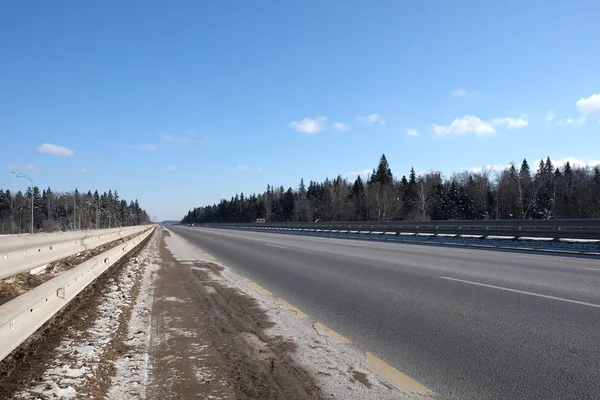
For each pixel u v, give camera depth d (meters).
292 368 4.78
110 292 8.62
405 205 91.56
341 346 5.57
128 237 22.28
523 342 5.57
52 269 8.45
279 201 150.12
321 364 4.91
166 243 31.16
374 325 6.56
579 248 18.02
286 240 31.12
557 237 19.78
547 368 4.69
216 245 27.38
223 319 7.04
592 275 11.01
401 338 5.88
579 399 3.96
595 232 18.08
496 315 6.93
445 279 10.55
